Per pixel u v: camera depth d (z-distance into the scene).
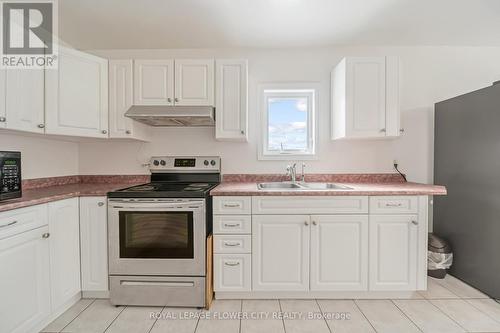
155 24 2.13
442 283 2.17
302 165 2.55
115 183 2.57
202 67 2.24
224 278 1.91
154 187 2.13
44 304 1.59
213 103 2.25
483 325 1.64
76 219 1.87
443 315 1.75
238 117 2.25
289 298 1.96
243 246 1.90
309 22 2.12
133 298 1.86
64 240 1.75
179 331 1.60
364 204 1.88
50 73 1.87
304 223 1.88
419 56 2.55
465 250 2.15
